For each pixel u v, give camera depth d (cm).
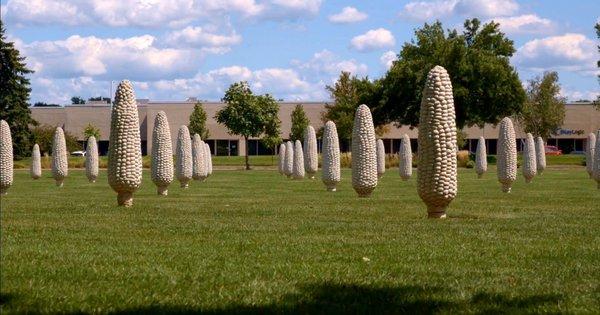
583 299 754
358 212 1750
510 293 779
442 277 860
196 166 4078
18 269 872
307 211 1778
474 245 1115
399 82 6675
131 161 1891
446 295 769
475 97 6569
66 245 1093
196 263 935
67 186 3469
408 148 4216
